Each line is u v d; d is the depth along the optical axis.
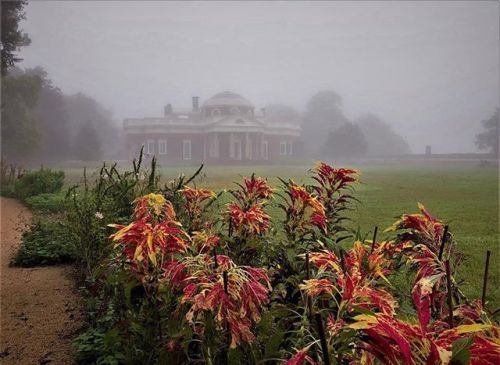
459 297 1.58
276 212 3.64
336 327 1.22
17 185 13.74
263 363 1.49
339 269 1.43
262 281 2.02
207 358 1.53
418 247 1.74
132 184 4.29
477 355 0.83
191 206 2.91
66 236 5.83
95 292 3.21
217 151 59.47
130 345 2.12
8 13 27.17
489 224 9.18
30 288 4.55
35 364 2.91
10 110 32.41
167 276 1.70
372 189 18.69
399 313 1.63
